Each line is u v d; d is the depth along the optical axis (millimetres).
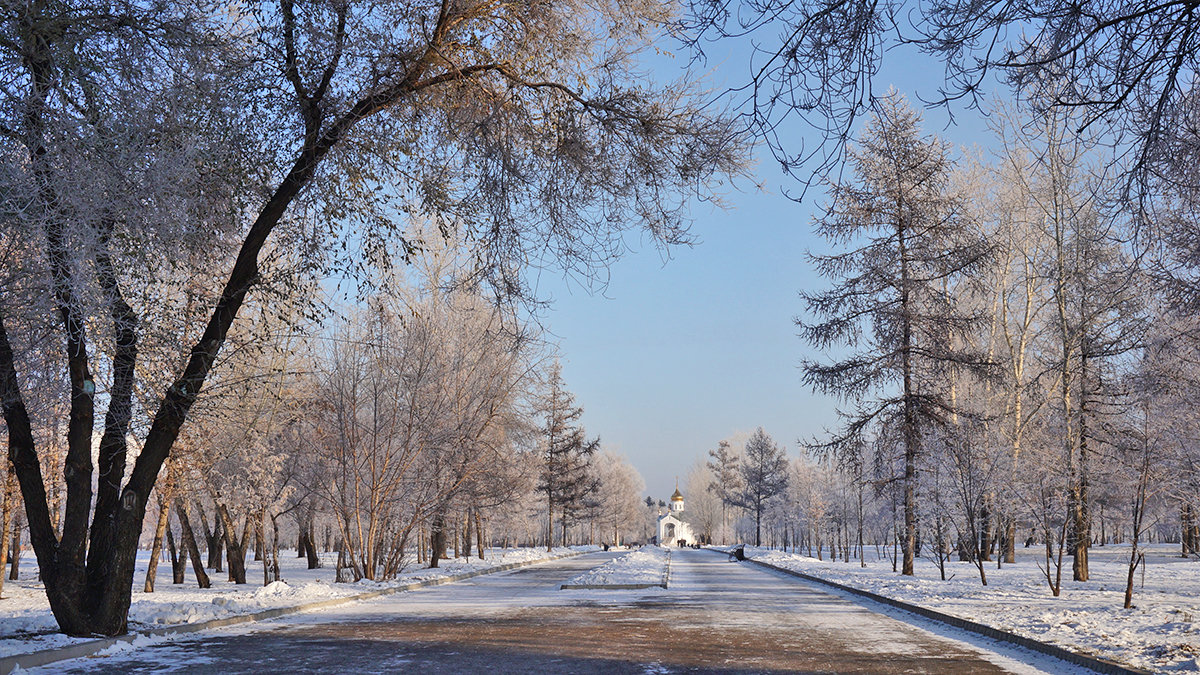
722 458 137625
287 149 14273
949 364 31469
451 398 31406
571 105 12930
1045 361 32312
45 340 12547
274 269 16078
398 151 13883
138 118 10555
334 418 30781
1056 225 26203
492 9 12875
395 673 10406
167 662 11523
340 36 13242
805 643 13297
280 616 18500
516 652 12273
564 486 76375
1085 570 26578
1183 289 9484
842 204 32594
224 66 12180
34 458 13516
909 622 16734
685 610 19609
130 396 14688
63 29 10570
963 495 25266
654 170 12203
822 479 63594
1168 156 6582
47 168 10070
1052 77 6535
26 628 13812
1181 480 18141
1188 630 13109
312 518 43906
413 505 31828
